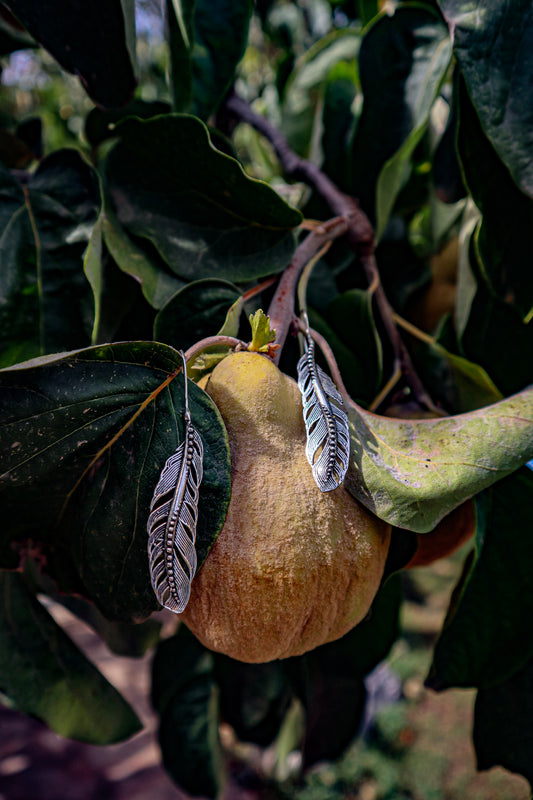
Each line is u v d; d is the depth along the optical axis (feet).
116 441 0.94
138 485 0.94
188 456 0.89
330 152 1.52
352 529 0.93
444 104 1.53
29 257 1.12
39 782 5.10
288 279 1.10
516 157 1.04
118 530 0.95
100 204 1.12
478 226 1.17
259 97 2.47
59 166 1.16
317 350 1.23
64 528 0.99
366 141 1.33
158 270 1.14
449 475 0.95
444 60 1.26
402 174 1.27
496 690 1.28
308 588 0.91
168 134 1.09
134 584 0.96
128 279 1.23
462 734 6.83
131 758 5.45
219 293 1.10
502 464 0.96
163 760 1.64
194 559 0.87
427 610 8.23
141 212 1.15
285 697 1.71
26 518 0.97
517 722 1.28
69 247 1.13
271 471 0.92
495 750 1.29
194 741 1.65
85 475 0.95
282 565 0.90
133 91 1.13
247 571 0.90
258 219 1.13
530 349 1.26
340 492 0.94
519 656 1.18
